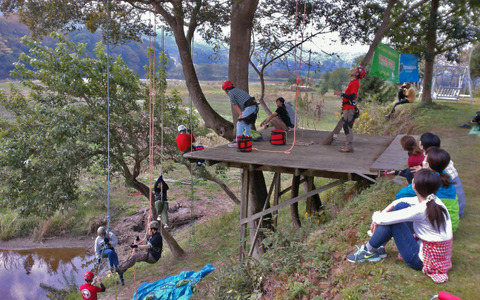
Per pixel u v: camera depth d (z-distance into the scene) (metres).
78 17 11.80
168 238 12.93
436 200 3.60
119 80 12.43
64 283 13.09
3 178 11.65
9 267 14.38
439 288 3.51
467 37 13.47
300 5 11.96
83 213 17.75
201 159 7.79
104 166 12.21
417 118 14.62
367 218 5.43
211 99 26.33
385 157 6.83
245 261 5.34
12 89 12.31
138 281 11.88
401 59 14.35
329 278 4.27
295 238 5.78
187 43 11.52
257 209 9.73
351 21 12.29
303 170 7.09
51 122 11.66
